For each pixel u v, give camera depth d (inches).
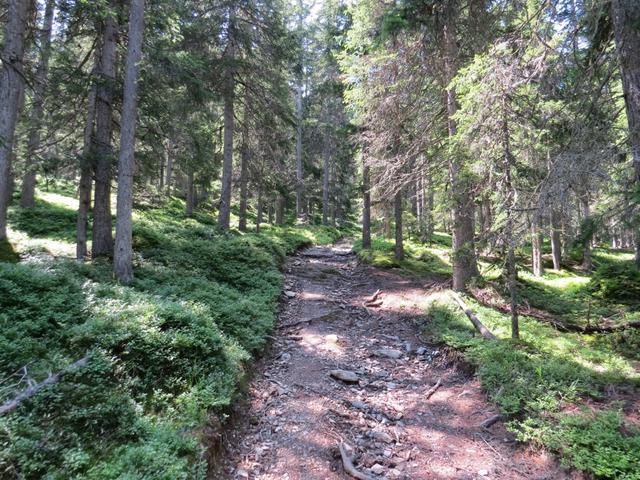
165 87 509.0
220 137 855.1
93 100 475.5
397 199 717.9
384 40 358.6
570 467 185.9
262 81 756.6
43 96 466.6
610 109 290.5
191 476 156.7
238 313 346.0
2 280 242.8
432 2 345.7
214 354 251.1
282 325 399.5
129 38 391.5
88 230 671.1
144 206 757.9
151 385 210.5
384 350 352.8
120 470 142.0
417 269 673.6
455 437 225.1
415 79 444.8
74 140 520.4
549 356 293.0
